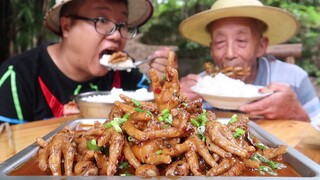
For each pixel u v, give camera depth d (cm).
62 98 55
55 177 18
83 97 45
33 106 53
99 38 51
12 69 53
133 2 58
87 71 54
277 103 41
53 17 54
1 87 51
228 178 18
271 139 28
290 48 85
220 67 56
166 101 26
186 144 22
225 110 46
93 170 21
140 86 63
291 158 24
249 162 22
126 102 28
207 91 43
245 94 41
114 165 21
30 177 18
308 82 61
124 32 54
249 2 54
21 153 24
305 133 35
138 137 22
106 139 23
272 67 62
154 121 24
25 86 52
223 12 52
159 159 21
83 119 36
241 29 52
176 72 27
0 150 30
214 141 22
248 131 26
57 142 23
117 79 61
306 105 59
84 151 24
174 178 18
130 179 18
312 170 21
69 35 52
